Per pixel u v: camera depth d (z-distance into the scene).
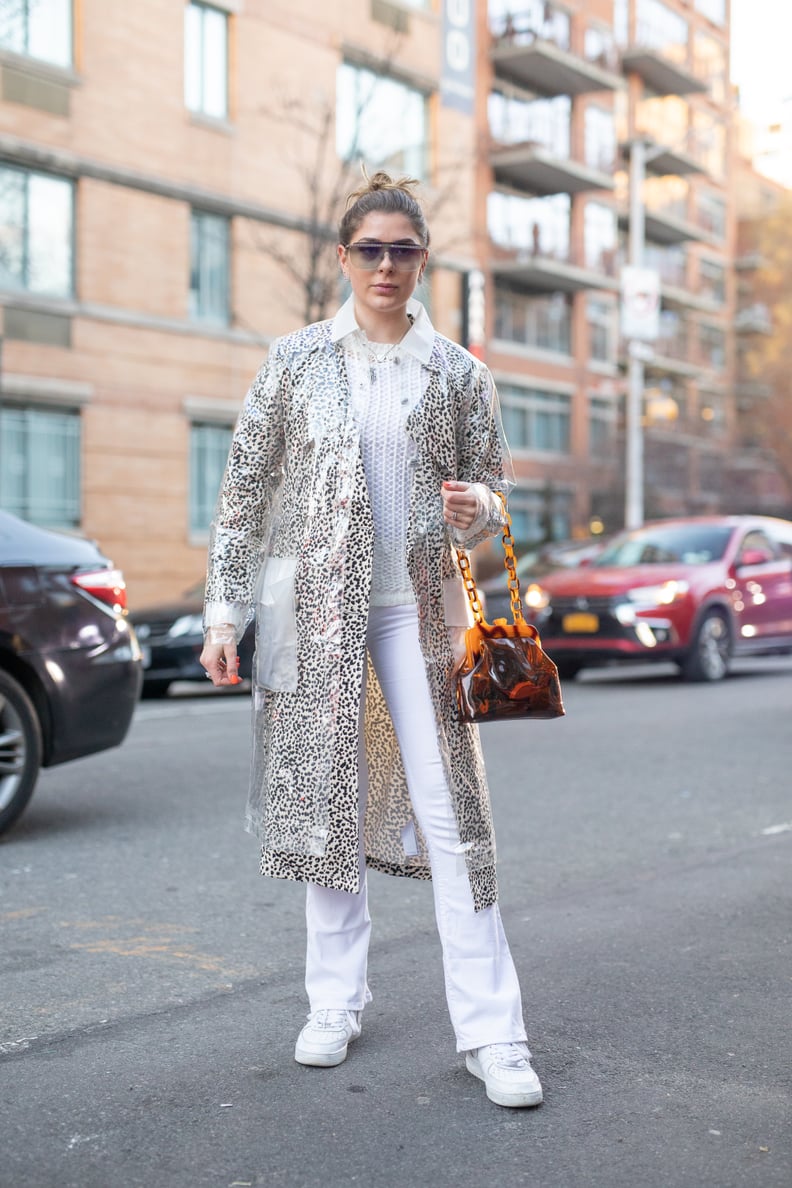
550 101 35.06
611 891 4.90
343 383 2.95
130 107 19.95
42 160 18.72
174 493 20.84
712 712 10.45
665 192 45.22
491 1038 2.94
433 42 25.98
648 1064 3.16
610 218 37.50
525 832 5.95
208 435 21.61
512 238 33.69
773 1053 3.24
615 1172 2.56
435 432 2.97
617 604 12.60
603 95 36.88
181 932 4.30
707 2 46.38
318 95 23.02
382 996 3.66
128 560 20.19
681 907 4.66
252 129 21.84
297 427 2.98
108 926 4.36
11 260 18.61
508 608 13.13
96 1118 2.81
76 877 5.02
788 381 43.00
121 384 20.00
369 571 2.92
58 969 3.89
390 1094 2.96
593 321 37.38
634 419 24.81
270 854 3.06
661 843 5.74
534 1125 2.79
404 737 3.00
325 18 23.19
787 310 43.56
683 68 42.72
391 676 2.99
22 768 5.65
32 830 5.88
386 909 4.61
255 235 21.94
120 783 7.09
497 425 3.12
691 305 45.28
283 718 3.04
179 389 20.84
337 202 19.95
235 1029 3.39
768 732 9.28
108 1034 3.35
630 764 7.88
